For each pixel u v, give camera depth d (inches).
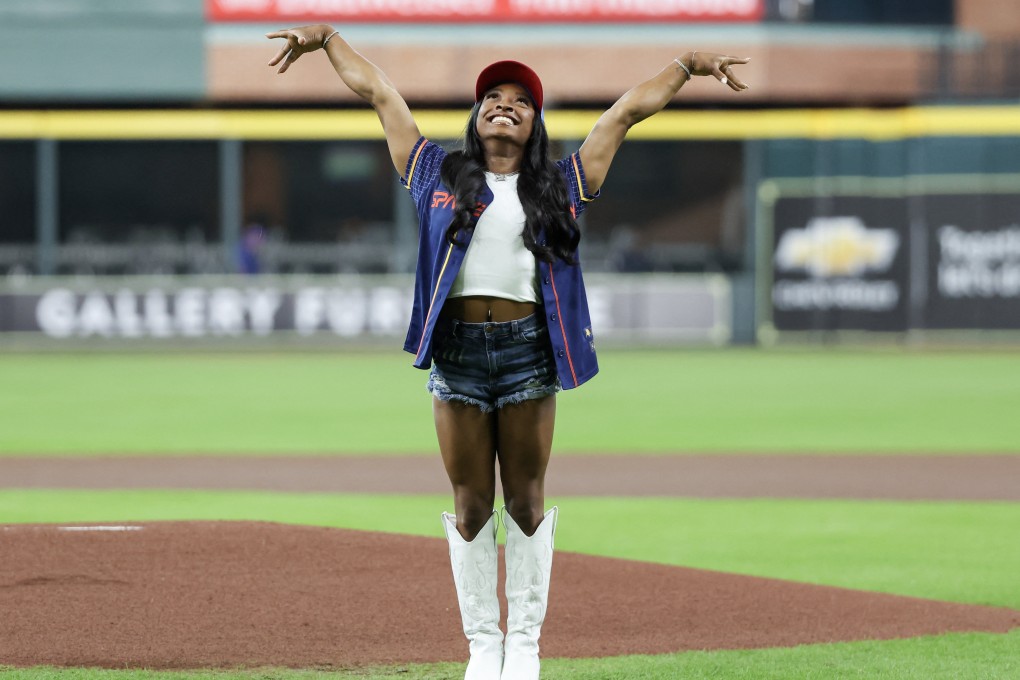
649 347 2891.2
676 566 726.5
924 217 2832.2
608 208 3218.5
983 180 2812.5
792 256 2891.2
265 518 934.4
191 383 2097.7
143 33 2950.3
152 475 1165.1
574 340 460.4
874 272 2859.3
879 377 2185.0
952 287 2827.3
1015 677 530.9
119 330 2849.4
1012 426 1563.7
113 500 1016.9
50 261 3024.1
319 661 540.7
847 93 2955.2
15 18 2935.5
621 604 644.7
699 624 614.2
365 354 2719.0
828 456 1306.6
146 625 581.9
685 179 3208.7
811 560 807.7
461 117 2938.0
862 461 1270.9
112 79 2950.3
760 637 594.9
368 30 2942.9
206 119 2970.0
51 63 2945.4
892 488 1108.5
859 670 540.4
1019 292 2797.7
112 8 2947.8
